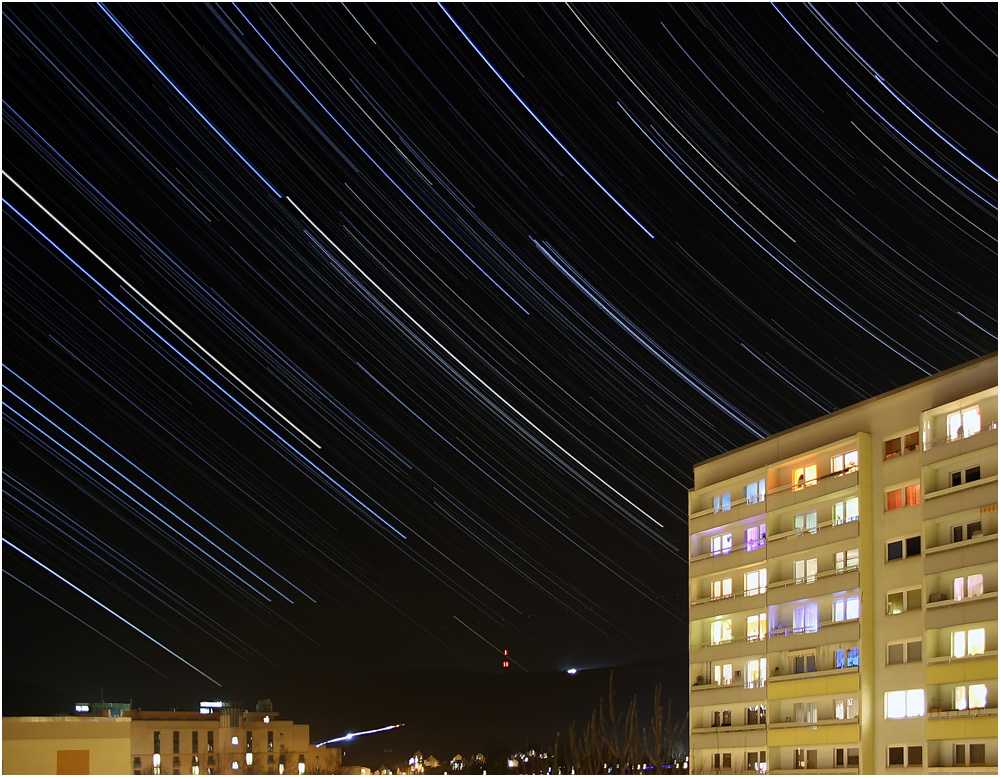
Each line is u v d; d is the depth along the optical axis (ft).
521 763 642.63
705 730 215.72
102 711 506.48
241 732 538.06
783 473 210.79
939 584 169.37
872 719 177.88
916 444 181.06
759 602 209.56
